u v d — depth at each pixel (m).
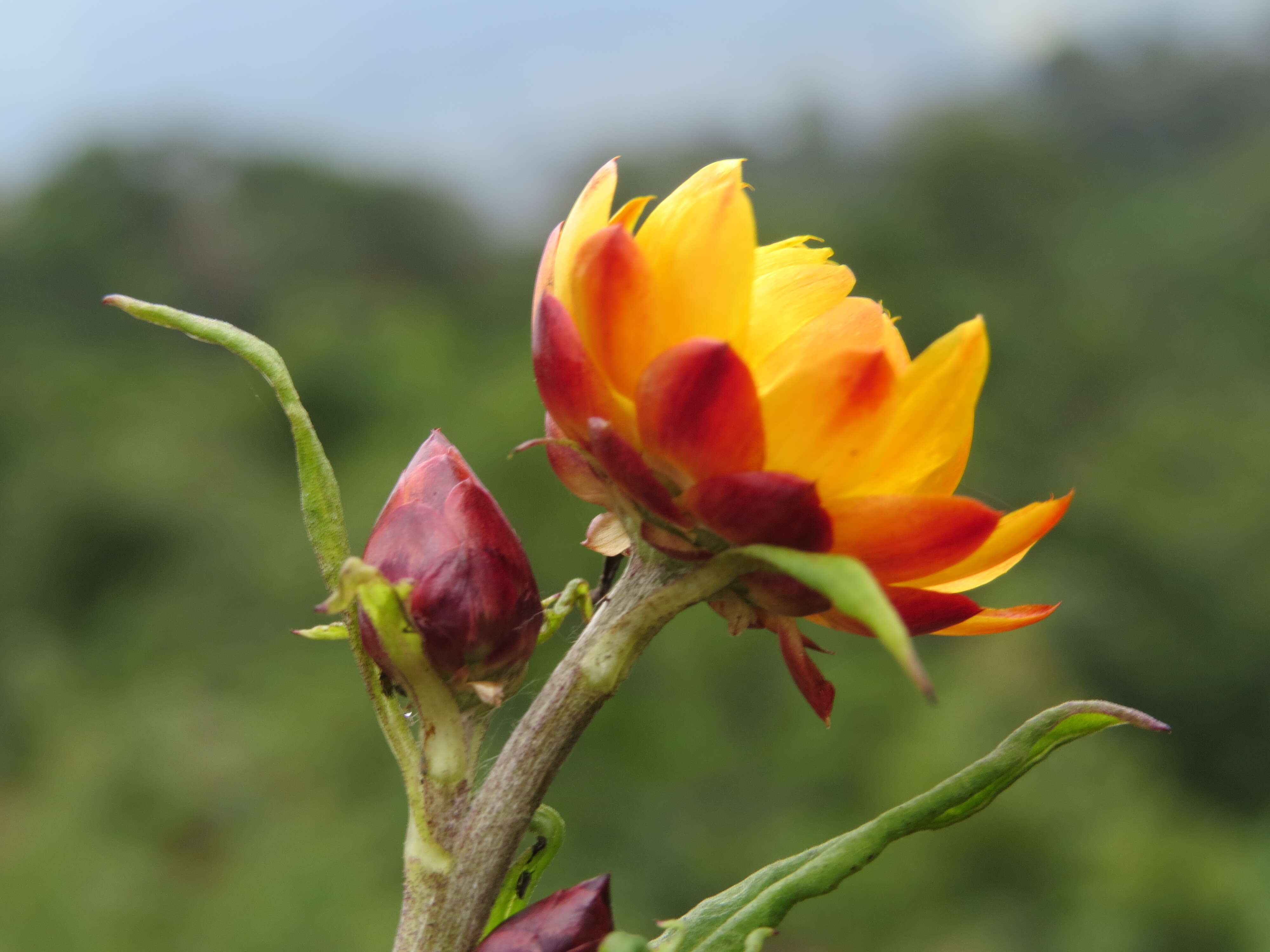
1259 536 32.84
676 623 20.70
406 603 1.20
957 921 16.12
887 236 53.62
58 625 33.22
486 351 48.91
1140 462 37.03
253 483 39.34
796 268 1.18
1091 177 68.38
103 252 63.97
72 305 62.44
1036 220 60.88
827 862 1.27
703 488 1.11
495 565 1.26
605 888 1.18
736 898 1.31
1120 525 34.25
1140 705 31.53
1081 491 36.84
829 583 1.00
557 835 1.37
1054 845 16.78
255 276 64.31
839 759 19.33
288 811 18.94
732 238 1.11
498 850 1.21
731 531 1.14
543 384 1.22
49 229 63.81
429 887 1.20
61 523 35.25
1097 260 57.56
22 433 41.94
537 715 1.24
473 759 1.28
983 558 1.20
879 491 1.12
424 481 1.31
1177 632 31.62
